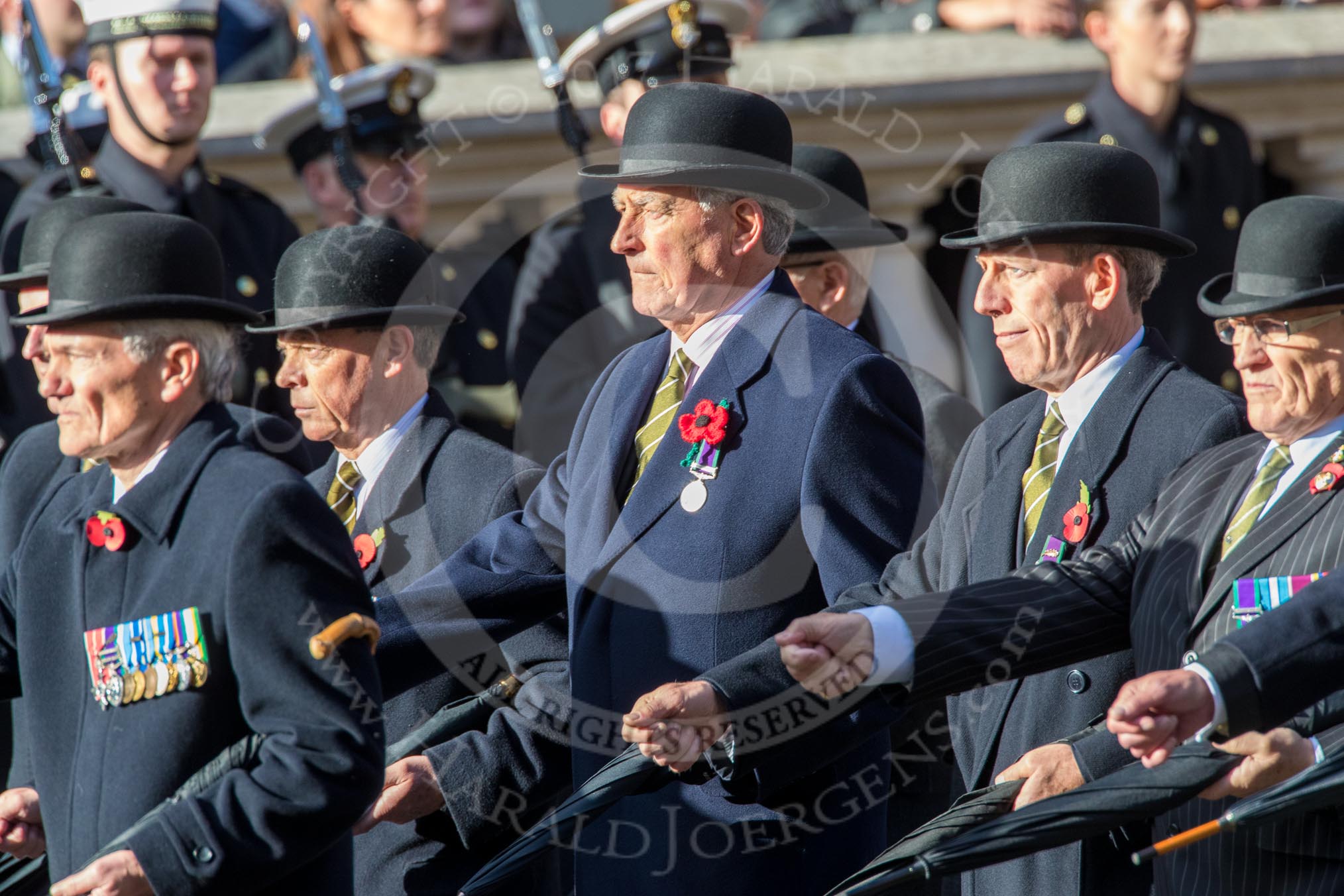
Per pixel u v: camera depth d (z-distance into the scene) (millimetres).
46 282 15523
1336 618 10547
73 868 11406
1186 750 10875
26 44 20719
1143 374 13070
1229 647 10516
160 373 11508
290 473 11312
